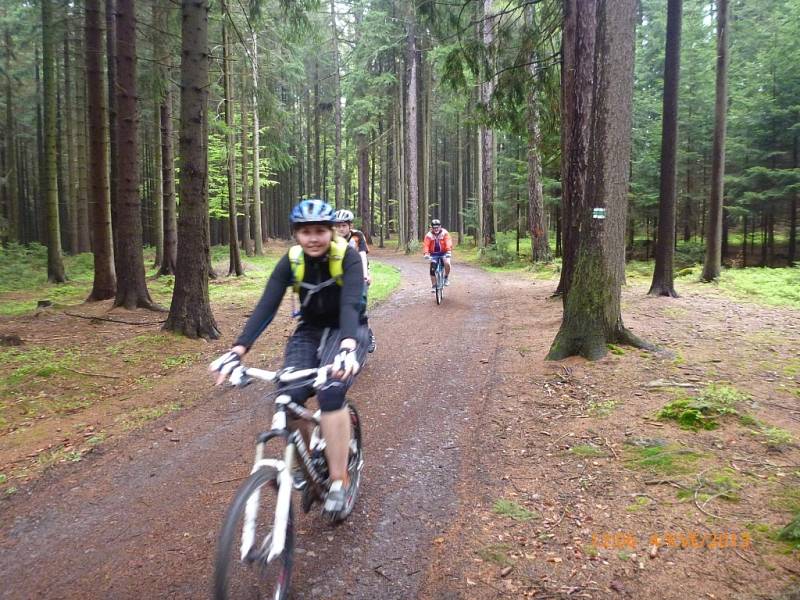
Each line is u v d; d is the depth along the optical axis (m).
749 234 28.17
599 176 6.83
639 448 4.25
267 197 48.72
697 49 23.75
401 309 12.31
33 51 28.00
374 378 6.83
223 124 18.73
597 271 6.91
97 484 4.22
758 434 4.30
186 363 7.88
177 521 3.63
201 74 9.14
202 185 9.34
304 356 3.05
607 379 6.03
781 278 15.27
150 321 11.14
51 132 18.45
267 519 2.86
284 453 2.79
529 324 9.86
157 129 21.06
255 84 16.30
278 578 2.68
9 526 3.63
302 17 12.56
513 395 5.86
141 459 4.66
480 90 23.41
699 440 4.30
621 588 2.74
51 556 3.28
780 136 22.12
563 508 3.56
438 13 11.49
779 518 3.16
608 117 6.73
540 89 12.06
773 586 2.62
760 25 25.34
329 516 3.43
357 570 3.05
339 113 36.09
